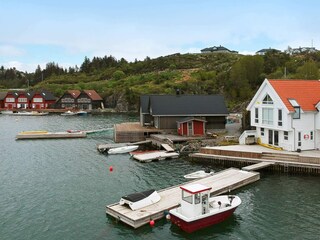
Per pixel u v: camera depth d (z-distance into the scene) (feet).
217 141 171.32
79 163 149.07
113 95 468.75
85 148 185.37
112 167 140.87
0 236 80.02
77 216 90.38
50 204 99.19
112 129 255.91
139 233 80.43
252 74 358.02
